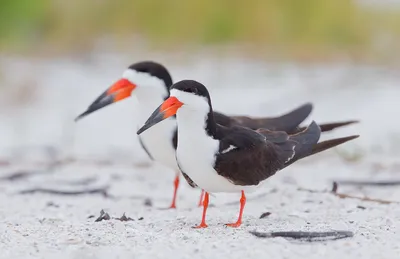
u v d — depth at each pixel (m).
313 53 29.05
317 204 10.86
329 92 23.47
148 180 13.34
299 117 11.55
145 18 30.78
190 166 9.29
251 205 10.94
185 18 30.66
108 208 11.03
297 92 23.44
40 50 29.36
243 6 30.45
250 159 9.40
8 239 8.72
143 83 11.63
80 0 30.56
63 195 12.08
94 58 29.16
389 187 12.27
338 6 30.17
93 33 30.64
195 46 30.47
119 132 18.91
